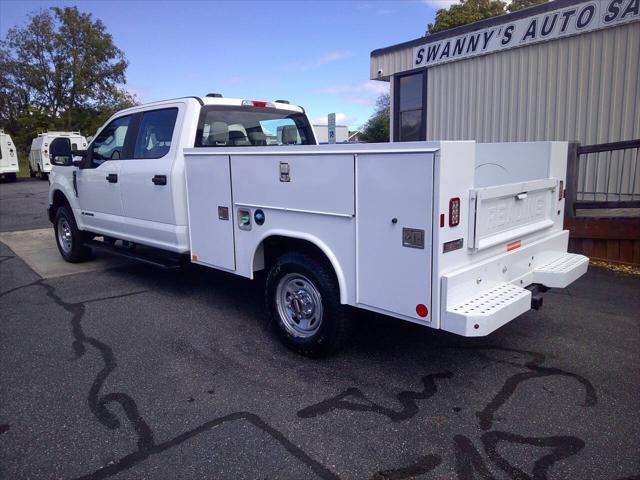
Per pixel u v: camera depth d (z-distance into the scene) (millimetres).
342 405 3406
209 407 3408
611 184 8695
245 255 4469
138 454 2918
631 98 8320
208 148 4637
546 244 4273
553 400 3436
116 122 6297
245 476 2717
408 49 11711
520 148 4625
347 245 3584
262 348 4367
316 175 3688
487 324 3023
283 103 6289
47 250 8742
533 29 9312
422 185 3070
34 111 40594
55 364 4109
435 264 3096
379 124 39625
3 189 22891
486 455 2855
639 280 6113
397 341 4465
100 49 41875
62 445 3020
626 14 8102
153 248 5953
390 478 2684
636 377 3742
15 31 40969
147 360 4160
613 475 2678
